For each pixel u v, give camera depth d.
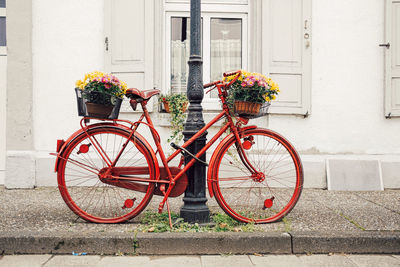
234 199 4.55
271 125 5.38
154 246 3.10
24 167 5.17
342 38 5.44
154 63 5.40
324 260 2.99
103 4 5.35
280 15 5.36
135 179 3.55
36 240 3.08
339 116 5.44
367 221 3.64
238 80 3.53
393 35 5.38
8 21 5.21
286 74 5.35
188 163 3.51
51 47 5.32
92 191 4.86
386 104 5.38
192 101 3.59
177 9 5.54
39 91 5.31
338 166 5.35
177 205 4.24
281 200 4.56
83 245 3.09
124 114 5.36
